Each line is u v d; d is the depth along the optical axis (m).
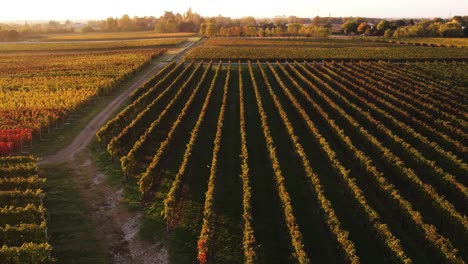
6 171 33.56
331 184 35.59
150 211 30.56
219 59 109.69
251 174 37.31
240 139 46.31
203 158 40.94
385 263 25.28
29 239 24.73
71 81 73.56
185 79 81.69
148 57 106.00
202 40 193.25
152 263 24.73
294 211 31.00
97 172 37.59
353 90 67.94
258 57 110.88
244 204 28.58
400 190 35.16
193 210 30.80
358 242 27.39
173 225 28.69
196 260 24.91
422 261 25.66
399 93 62.56
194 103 60.59
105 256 25.30
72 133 48.56
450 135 46.59
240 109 54.44
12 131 43.88
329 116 54.97
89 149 43.41
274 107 59.75
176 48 147.25
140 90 65.75
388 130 44.72
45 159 40.53
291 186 35.16
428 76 80.00
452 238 28.27
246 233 25.14
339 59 108.88
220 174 37.22
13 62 103.19
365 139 43.50
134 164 37.06
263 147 44.06
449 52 121.44
